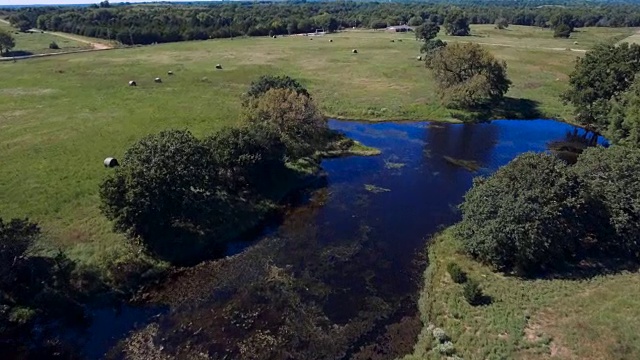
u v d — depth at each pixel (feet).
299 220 137.49
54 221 128.06
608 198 112.88
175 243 120.57
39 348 88.94
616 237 112.16
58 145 179.01
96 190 145.69
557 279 104.06
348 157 182.39
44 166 160.76
